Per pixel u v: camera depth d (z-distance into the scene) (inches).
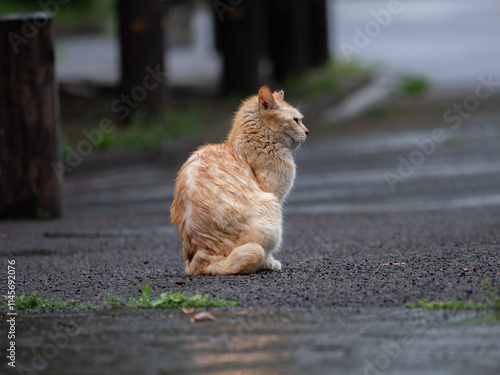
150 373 231.0
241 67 1107.3
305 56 1350.9
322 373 226.8
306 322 274.5
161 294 315.0
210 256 347.3
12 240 493.7
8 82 573.3
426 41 1871.3
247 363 236.1
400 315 279.6
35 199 586.2
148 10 900.0
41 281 364.8
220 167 352.8
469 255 382.0
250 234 344.8
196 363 237.6
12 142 578.9
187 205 351.9
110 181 778.2
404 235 476.1
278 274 349.1
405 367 229.0
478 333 256.7
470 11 2532.0
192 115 971.3
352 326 268.2
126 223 562.9
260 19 1274.6
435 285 319.3
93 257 430.9
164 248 459.8
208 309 297.4
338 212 590.2
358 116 1096.2
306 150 903.1
